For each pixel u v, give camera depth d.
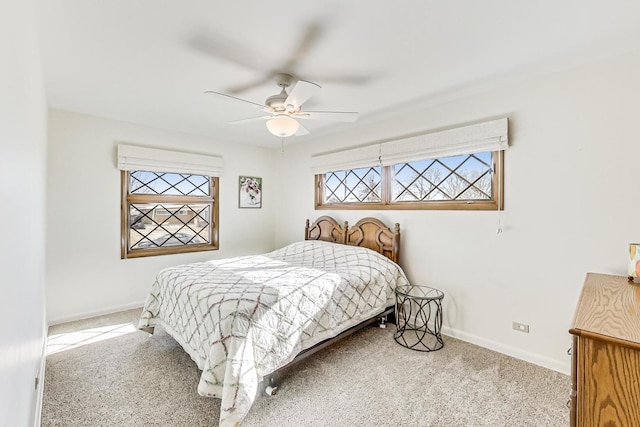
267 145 4.65
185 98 2.71
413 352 2.53
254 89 2.50
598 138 2.04
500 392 1.98
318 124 3.54
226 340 1.76
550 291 2.26
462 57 2.01
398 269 3.09
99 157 3.27
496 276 2.54
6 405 0.76
